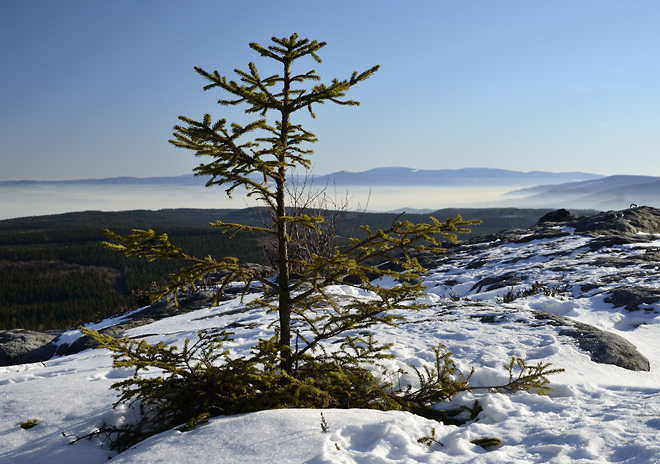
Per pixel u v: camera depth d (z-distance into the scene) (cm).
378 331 700
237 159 381
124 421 420
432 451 329
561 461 283
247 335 792
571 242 1867
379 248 402
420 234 383
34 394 465
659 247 1520
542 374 456
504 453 304
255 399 398
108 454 374
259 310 1073
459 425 420
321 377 443
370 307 439
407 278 406
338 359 446
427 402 456
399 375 509
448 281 1574
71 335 1273
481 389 475
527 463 288
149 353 412
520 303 966
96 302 5484
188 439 332
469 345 607
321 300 442
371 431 338
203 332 882
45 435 392
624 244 1609
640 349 633
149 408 430
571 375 499
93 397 459
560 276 1230
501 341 616
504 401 423
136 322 1225
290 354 431
